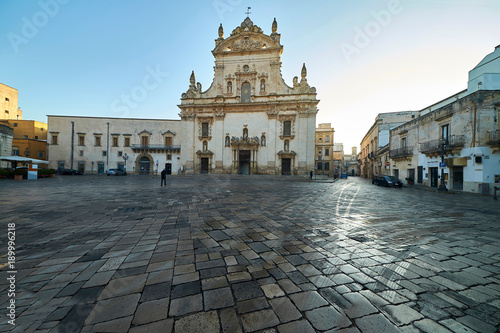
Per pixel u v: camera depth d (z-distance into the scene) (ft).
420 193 46.29
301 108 103.14
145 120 124.57
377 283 8.82
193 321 6.56
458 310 7.16
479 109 46.70
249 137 108.47
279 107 106.32
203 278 9.08
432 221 19.36
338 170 215.31
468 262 10.87
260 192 40.19
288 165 106.63
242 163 113.80
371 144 130.21
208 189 44.01
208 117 112.06
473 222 19.13
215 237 14.34
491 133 45.19
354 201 31.30
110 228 16.20
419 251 12.26
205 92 113.80
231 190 42.80
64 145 121.80
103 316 6.72
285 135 105.40
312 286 8.54
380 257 11.41
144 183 59.21
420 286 8.61
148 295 7.84
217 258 11.09
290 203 28.14
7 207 23.54
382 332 6.18
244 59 109.60
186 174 105.60
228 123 110.93
